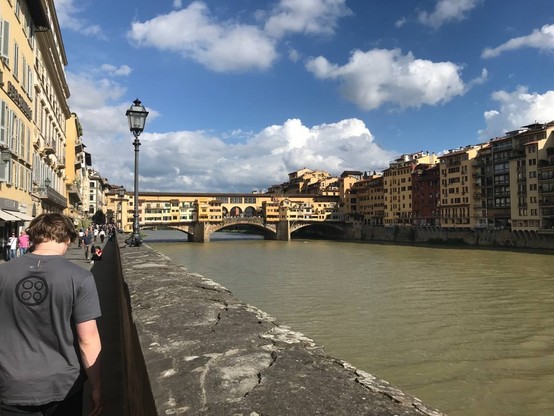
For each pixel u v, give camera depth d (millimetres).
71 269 3092
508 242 97125
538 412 16703
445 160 118312
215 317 4543
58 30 46375
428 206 125938
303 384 2689
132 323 4668
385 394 2566
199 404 2414
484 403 17516
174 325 4203
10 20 24906
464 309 33750
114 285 18438
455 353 23344
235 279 51344
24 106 28250
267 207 153625
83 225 72875
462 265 64562
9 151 23594
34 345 2967
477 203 107750
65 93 54219
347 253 92062
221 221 142500
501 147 100750
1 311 2988
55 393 2945
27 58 29734
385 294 40500
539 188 88750
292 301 37250
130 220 140625
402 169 137750
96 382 3084
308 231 186125
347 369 3014
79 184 81375
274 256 85062
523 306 34594
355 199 166000
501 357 22734
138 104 16031
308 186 193000
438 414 2316
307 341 3715
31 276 2988
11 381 2896
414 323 29547
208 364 3072
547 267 59562
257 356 3262
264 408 2346
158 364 3096
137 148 16391
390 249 103438
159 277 7414
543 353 23281
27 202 30516
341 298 38562
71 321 3078
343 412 2309
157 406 2414
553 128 89500
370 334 26938
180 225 138750
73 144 70812
